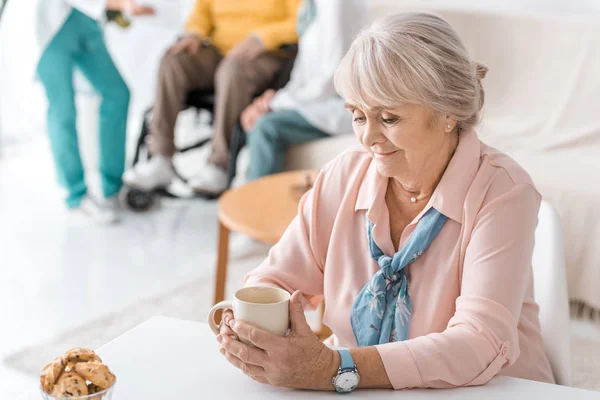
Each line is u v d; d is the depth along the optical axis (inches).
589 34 121.4
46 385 32.3
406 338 45.5
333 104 134.6
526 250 43.6
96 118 150.0
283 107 135.5
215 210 152.2
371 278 47.4
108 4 149.7
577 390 39.2
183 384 39.0
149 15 155.4
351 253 48.4
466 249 44.4
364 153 49.7
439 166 45.6
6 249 129.7
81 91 149.1
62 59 137.7
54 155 144.2
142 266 122.3
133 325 100.1
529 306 48.6
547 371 48.3
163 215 148.8
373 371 39.4
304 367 38.4
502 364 41.1
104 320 101.7
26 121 205.3
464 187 44.9
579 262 104.8
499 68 128.6
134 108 211.2
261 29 143.1
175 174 151.4
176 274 118.6
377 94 41.5
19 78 197.2
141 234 137.6
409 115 42.4
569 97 121.4
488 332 40.9
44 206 153.9
